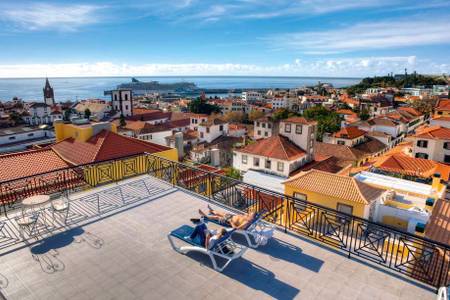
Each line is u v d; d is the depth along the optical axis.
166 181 11.27
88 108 108.81
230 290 5.66
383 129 67.19
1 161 15.35
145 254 6.75
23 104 127.06
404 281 6.03
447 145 42.28
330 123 68.00
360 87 188.12
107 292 5.55
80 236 7.47
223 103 126.88
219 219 7.30
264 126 65.44
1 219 8.34
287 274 6.16
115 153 17.48
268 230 7.15
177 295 5.50
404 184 23.42
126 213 8.73
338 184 19.36
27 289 5.59
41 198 7.65
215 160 49.41
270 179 32.38
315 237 7.63
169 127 71.19
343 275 6.18
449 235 15.60
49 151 17.28
